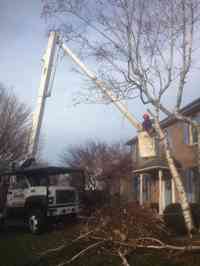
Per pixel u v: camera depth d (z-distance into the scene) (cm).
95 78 1071
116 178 2789
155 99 1027
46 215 1218
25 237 1150
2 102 1934
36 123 1557
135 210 941
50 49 1573
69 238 1000
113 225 862
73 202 1338
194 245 799
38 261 807
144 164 2116
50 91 1592
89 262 788
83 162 3189
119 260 793
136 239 809
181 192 977
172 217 1150
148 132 1307
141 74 1018
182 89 1015
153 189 2209
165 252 813
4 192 1425
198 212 1180
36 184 1299
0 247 976
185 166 1806
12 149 1855
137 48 1020
